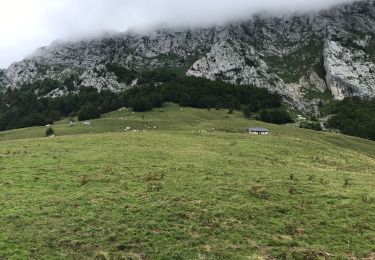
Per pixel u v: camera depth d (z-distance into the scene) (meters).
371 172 50.41
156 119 160.12
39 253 21.44
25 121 184.38
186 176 37.62
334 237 24.28
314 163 52.22
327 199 31.27
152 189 32.62
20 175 37.81
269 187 34.31
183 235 23.83
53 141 63.91
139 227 24.86
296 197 31.64
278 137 74.12
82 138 66.44
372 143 125.88
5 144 62.72
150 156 48.22
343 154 64.44
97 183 34.69
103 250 21.97
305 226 25.83
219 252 21.83
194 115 176.12
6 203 28.98
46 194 31.45
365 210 28.81
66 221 25.55
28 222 25.36
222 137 70.69
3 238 23.00
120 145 58.06
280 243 23.23
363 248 22.89
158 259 21.16
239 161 47.19
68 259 20.89
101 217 26.22
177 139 65.62
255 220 26.50
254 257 21.31
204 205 28.81
